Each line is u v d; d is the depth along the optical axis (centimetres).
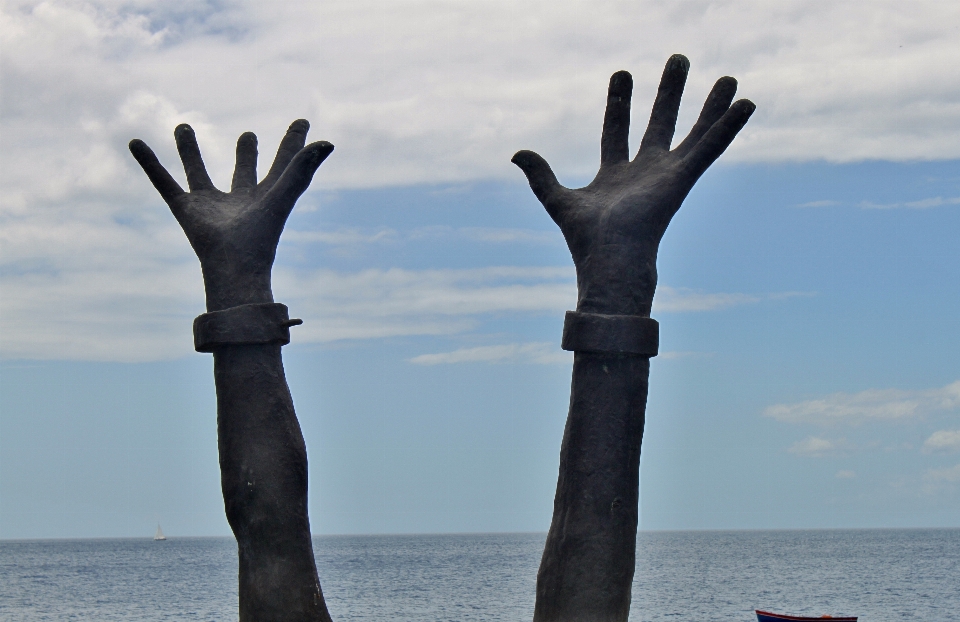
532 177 1005
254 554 970
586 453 941
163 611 5691
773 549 15562
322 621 966
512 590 6719
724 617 4938
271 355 997
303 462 988
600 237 959
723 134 969
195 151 1083
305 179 1027
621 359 947
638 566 10069
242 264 1004
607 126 1023
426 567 10612
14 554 18812
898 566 9581
